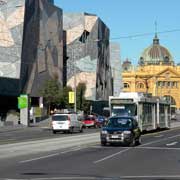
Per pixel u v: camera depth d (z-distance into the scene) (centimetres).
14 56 8938
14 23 8969
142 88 19538
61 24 10938
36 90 9556
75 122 5109
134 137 3027
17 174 1602
